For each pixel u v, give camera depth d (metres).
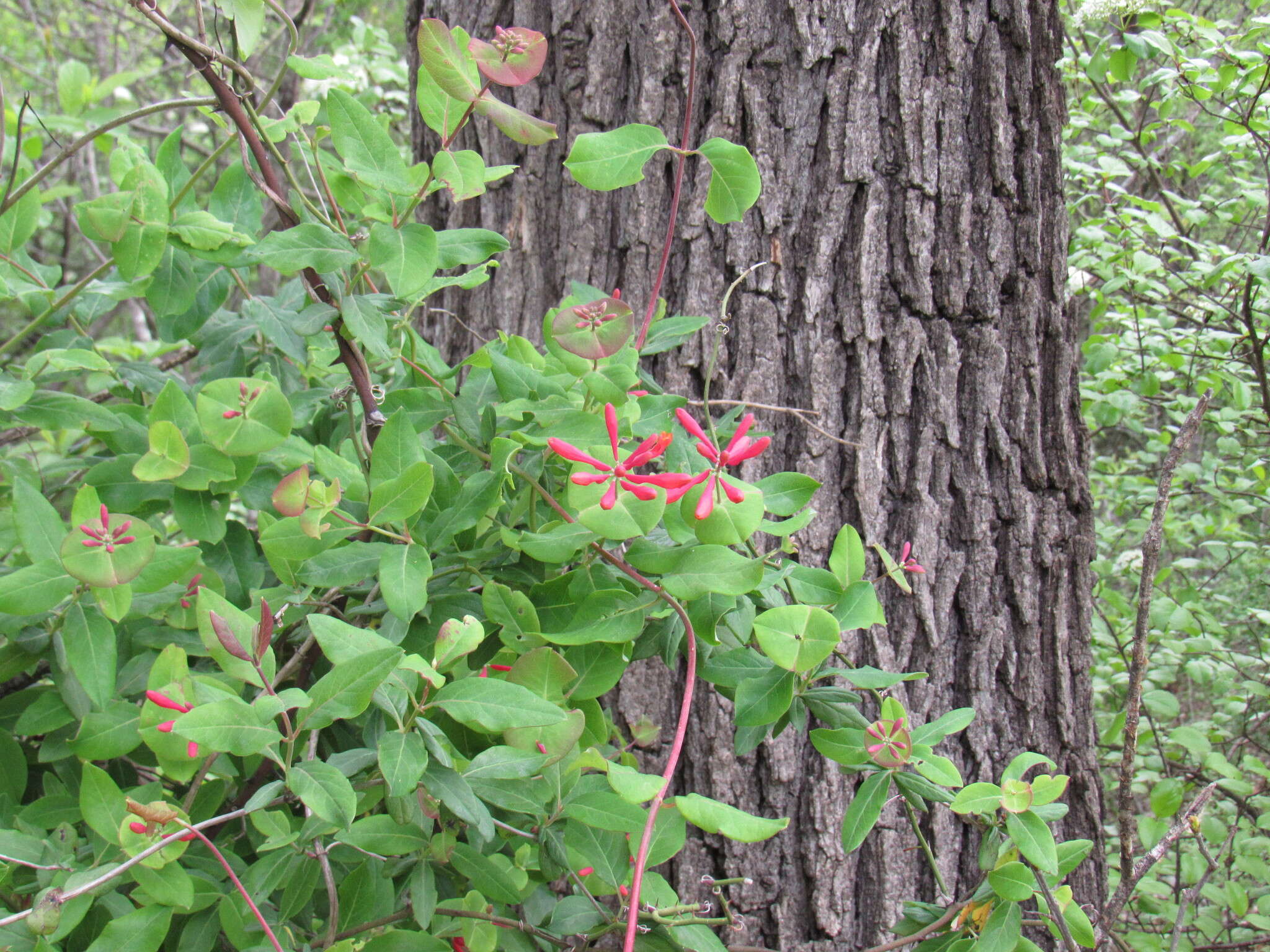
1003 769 1.90
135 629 1.34
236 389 1.12
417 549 1.09
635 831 1.06
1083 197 3.34
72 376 1.44
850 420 1.84
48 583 1.07
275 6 1.18
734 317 1.84
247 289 1.50
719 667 1.22
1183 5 4.25
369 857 1.11
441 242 1.18
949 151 1.85
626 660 1.15
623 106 1.92
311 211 1.26
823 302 1.83
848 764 1.21
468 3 2.10
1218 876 2.64
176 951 1.18
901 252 1.84
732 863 1.78
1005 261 1.89
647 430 1.23
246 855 1.35
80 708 1.20
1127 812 1.60
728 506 1.03
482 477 1.17
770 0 1.83
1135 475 4.15
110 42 6.89
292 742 0.91
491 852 1.26
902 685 1.83
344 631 0.98
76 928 1.13
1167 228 2.98
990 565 1.88
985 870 1.15
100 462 1.37
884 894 1.78
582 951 1.08
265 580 1.46
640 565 1.12
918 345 1.84
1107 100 3.29
